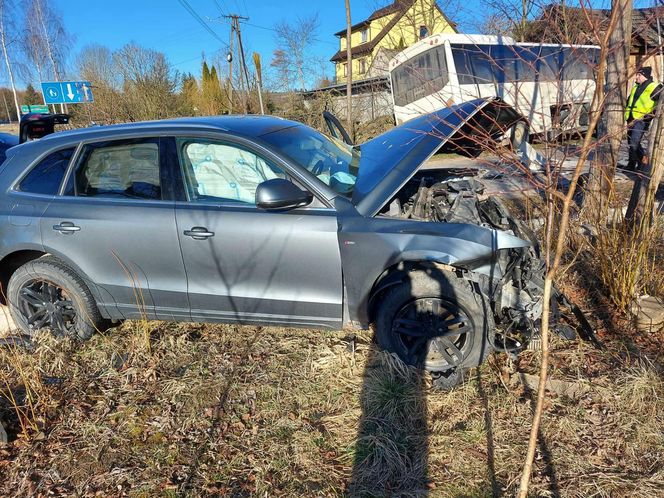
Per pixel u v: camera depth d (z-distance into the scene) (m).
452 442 2.63
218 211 3.24
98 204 3.45
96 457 2.67
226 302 3.36
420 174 4.46
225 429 2.84
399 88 13.26
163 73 21.05
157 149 3.40
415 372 3.11
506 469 2.45
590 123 1.67
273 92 25.06
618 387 2.92
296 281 3.22
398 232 3.01
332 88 18.30
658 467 2.40
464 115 3.56
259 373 3.31
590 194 4.28
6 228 3.56
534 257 3.41
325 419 2.86
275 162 3.20
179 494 2.40
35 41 40.91
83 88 17.61
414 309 3.10
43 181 3.61
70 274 3.59
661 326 3.51
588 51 2.76
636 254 3.67
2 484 2.54
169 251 3.33
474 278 3.02
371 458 2.58
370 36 35.19
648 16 2.33
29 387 3.17
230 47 27.86
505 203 5.61
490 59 3.40
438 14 17.33
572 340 3.44
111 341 3.76
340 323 3.29
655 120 3.76
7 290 3.74
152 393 3.19
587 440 2.60
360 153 4.06
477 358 3.05
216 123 3.50
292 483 2.44
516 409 2.84
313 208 3.15
